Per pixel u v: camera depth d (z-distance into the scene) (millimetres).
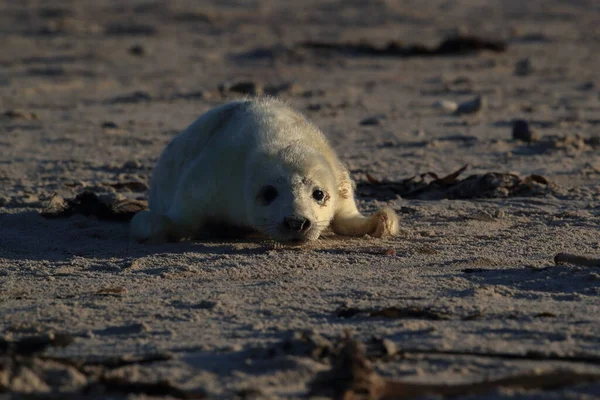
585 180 42156
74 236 32062
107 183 42312
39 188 41906
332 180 30141
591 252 28172
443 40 119125
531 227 32469
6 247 30562
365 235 31156
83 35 131625
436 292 23359
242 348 18812
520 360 17734
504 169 45438
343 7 168500
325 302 22562
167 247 30094
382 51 108125
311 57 106312
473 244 29828
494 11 161000
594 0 169625
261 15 157750
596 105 70812
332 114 67000
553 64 98938
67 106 73812
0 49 115312
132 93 82125
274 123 31250
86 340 19828
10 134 59094
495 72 93875
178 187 31547
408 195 39250
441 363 17562
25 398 15688
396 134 57125
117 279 25859
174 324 20984
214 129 32188
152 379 16984
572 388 16094
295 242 29000
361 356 16594
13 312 22406
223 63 104875
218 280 25484
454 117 65188
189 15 154250
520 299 22656
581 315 20875
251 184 29516
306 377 16844
